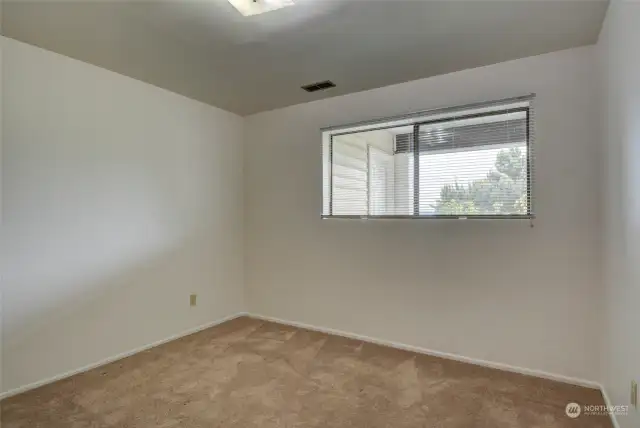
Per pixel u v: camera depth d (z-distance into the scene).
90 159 2.75
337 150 3.49
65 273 2.61
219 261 3.82
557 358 2.49
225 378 2.56
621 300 1.89
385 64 2.72
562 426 1.97
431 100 2.96
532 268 2.57
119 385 2.45
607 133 2.15
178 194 3.41
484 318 2.74
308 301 3.64
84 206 2.71
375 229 3.23
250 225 4.05
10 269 2.34
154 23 2.15
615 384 2.02
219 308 3.82
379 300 3.21
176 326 3.38
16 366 2.36
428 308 2.97
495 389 2.38
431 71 2.85
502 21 2.12
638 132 1.58
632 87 1.66
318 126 3.56
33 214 2.44
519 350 2.62
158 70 2.85
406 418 2.06
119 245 2.94
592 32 2.24
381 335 3.21
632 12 1.64
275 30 2.23
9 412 2.12
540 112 2.55
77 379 2.54
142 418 2.06
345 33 2.26
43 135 2.49
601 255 2.33
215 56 2.60
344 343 3.22
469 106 2.79
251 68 2.81
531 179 2.58
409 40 2.35
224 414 2.11
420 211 3.02
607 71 2.12
